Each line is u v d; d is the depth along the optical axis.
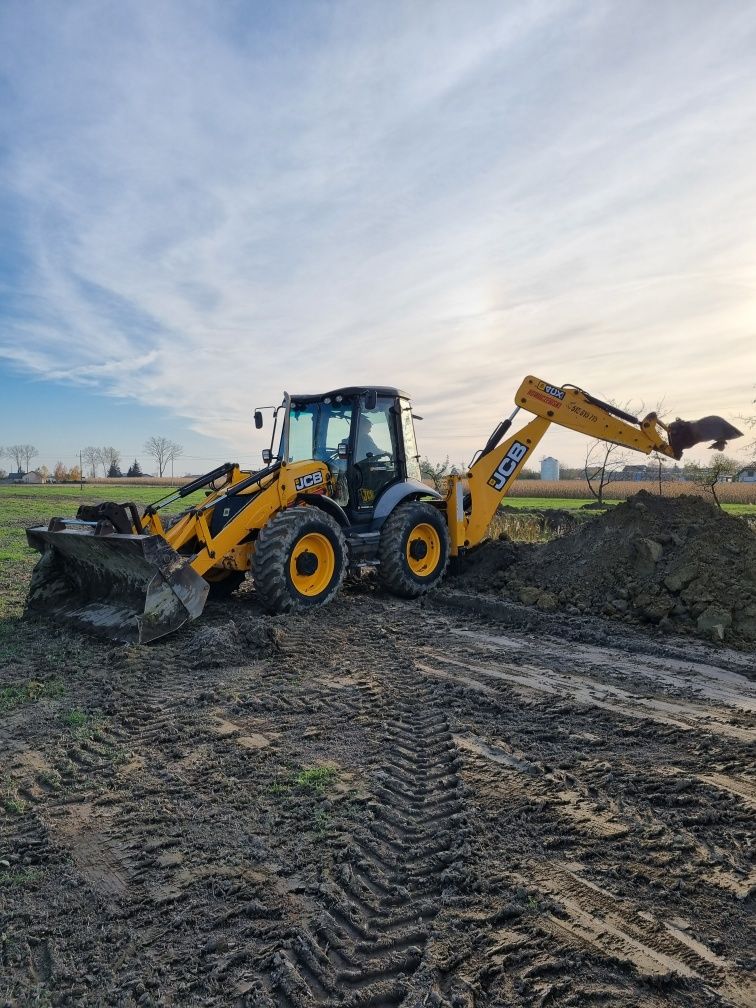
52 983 2.38
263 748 4.26
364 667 5.91
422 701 5.06
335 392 8.91
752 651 6.35
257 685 5.43
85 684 5.47
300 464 8.11
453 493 9.67
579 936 2.54
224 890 2.86
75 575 7.63
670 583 7.32
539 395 9.79
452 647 6.55
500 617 7.84
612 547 8.30
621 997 2.25
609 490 44.25
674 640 6.66
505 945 2.50
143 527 7.05
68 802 3.64
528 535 14.19
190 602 6.57
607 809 3.45
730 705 4.92
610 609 7.56
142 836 3.29
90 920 2.70
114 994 2.33
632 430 9.31
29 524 20.17
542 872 2.93
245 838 3.25
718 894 2.76
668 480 27.05
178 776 3.91
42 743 4.40
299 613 7.56
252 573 7.46
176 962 2.47
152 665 5.86
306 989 2.32
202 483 8.02
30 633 6.98
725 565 7.28
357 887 2.86
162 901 2.80
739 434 8.61
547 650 6.45
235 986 2.36
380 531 8.83
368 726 4.61
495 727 4.55
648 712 4.79
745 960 2.40
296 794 3.68
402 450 9.45
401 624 7.48
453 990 2.30
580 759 4.04
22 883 2.94
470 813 3.42
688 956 2.42
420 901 2.77
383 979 2.37
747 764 3.93
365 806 3.53
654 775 3.81
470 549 10.25
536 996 2.26
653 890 2.79
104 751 4.25
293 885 2.89
